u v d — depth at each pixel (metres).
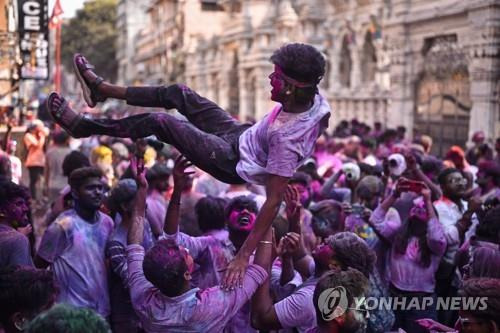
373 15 19.69
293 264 4.45
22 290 3.08
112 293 4.89
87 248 4.75
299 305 3.57
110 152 9.09
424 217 5.34
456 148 8.40
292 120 3.39
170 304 3.41
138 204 4.05
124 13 72.56
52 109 3.90
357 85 21.28
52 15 21.22
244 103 29.38
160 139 3.78
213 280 4.41
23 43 15.19
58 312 2.55
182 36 47.56
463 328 3.10
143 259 3.53
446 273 5.58
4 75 16.12
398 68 17.08
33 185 12.91
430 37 15.97
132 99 3.99
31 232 5.41
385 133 12.44
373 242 5.64
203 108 3.94
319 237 5.42
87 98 4.04
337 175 7.56
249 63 28.14
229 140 3.75
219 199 5.01
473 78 14.00
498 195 6.60
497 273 3.94
